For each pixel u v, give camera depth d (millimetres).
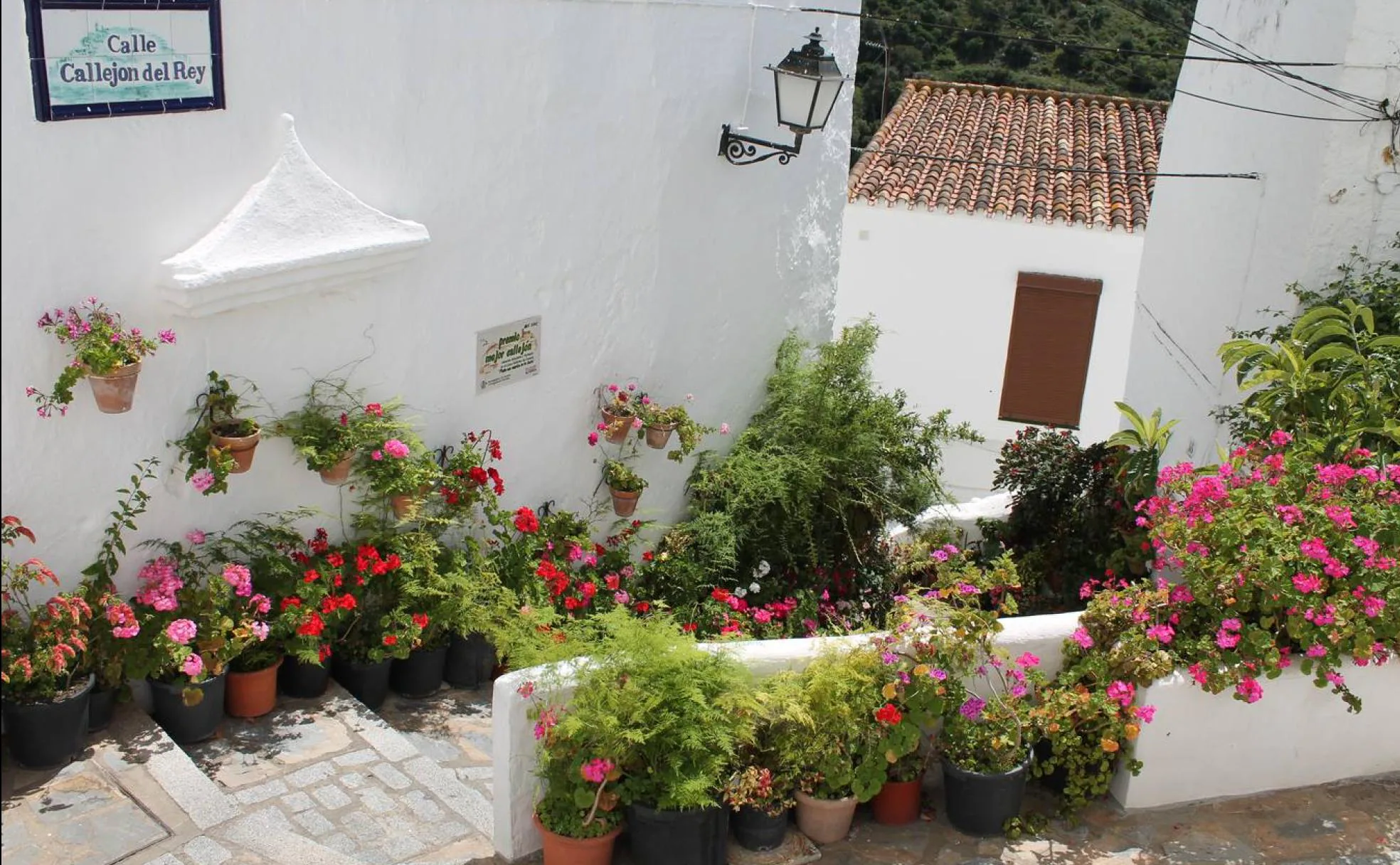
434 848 4941
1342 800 5648
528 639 5363
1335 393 6500
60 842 4500
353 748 5578
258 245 5332
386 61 5891
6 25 4469
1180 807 5578
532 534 7078
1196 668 5352
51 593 5070
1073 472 9219
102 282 4941
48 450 4938
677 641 4961
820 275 9945
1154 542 6035
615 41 7238
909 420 8898
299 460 6016
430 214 6320
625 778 4863
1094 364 13000
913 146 13766
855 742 5156
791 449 8602
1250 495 5656
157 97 4961
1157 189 10969
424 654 6449
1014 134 14227
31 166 4633
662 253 8094
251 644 5578
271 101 5402
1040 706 5422
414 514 6254
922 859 5148
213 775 5211
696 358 8680
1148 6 16406
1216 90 9492
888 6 17094
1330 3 7383
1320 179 7371
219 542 5672
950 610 5348
